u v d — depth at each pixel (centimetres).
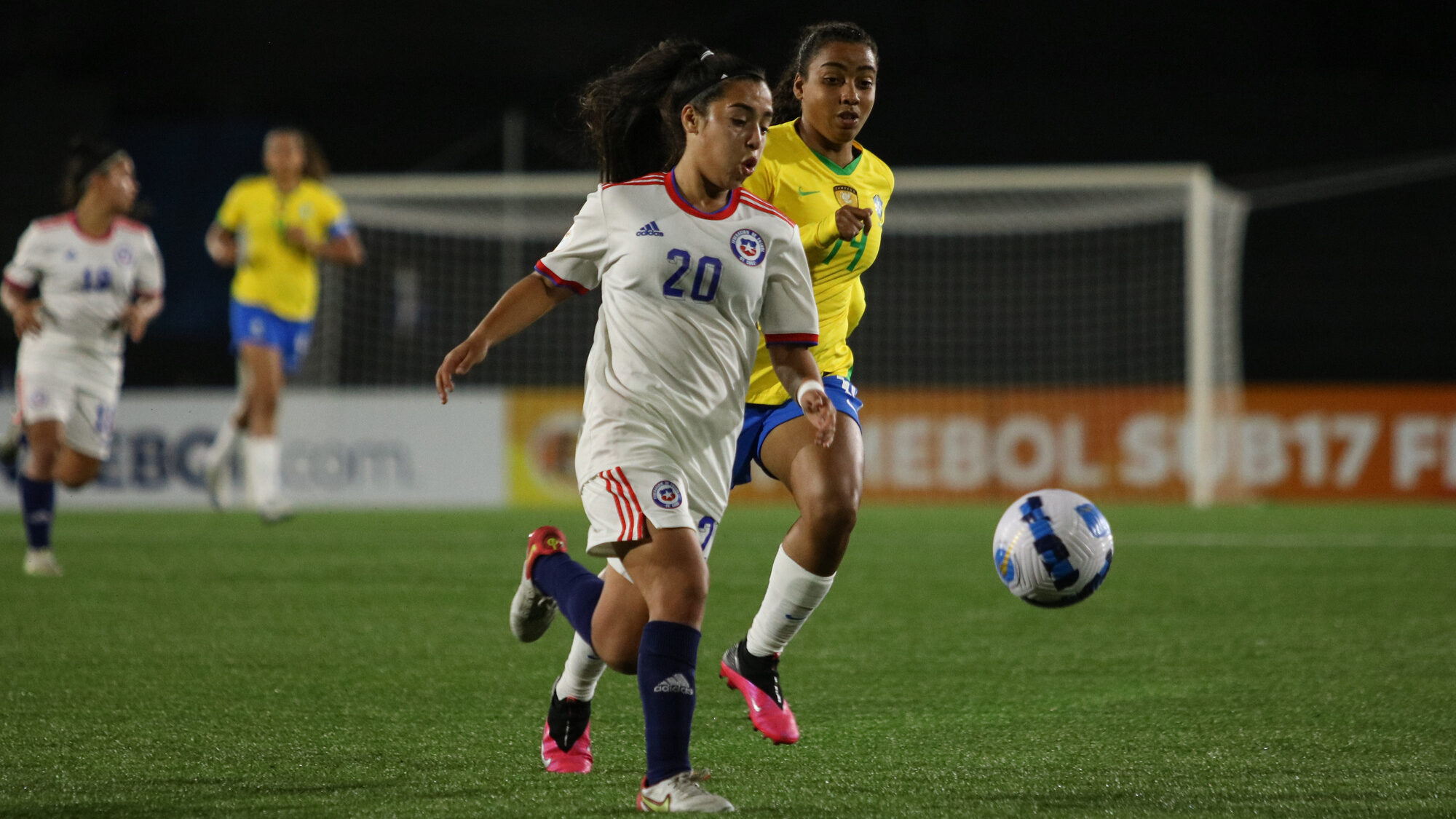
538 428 5162
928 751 1268
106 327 2688
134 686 1578
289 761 1215
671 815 1002
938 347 6894
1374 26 7794
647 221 1132
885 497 5203
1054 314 6812
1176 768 1188
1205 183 5031
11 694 1528
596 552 1112
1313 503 5088
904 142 7962
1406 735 1327
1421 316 7219
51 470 2672
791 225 1184
